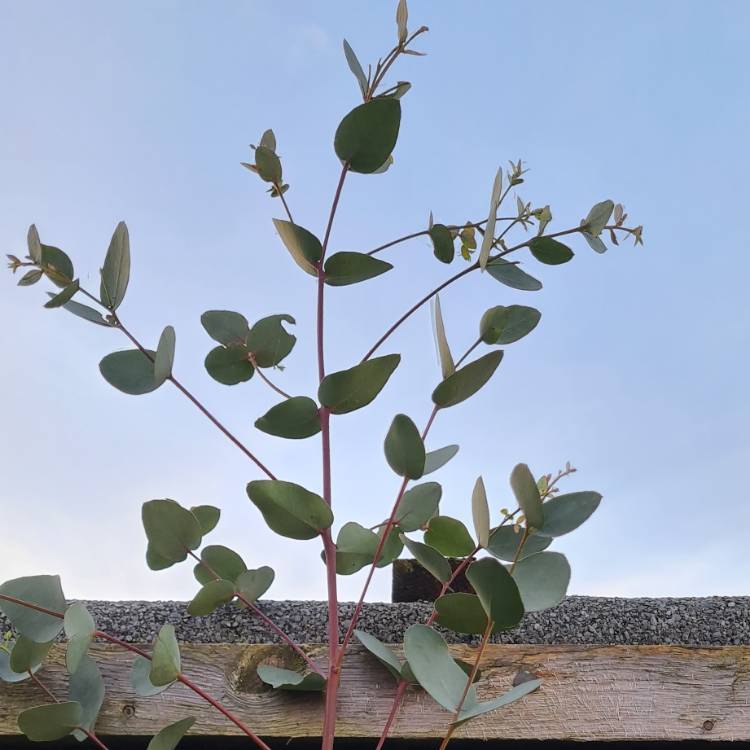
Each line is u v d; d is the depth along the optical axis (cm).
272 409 116
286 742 136
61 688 130
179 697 131
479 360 115
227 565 140
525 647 136
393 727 130
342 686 132
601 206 136
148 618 138
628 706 131
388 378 115
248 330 137
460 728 129
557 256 136
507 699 100
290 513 115
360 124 115
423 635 106
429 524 134
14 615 120
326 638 138
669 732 130
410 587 151
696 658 135
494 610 99
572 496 111
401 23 122
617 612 140
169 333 119
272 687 133
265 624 138
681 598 144
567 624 139
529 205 138
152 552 135
